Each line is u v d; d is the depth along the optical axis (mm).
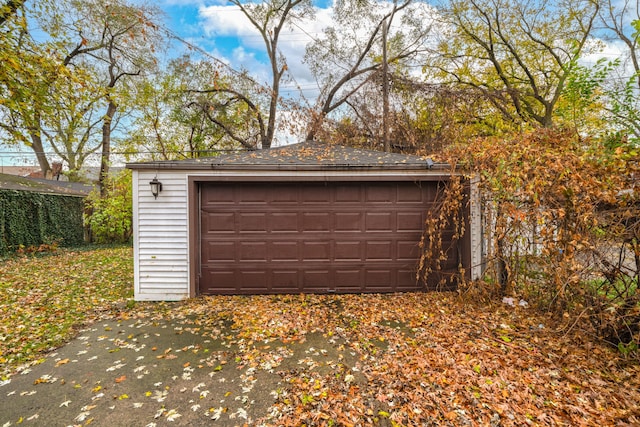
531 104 15312
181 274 6070
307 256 6258
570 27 13258
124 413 2787
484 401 2809
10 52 6984
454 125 12820
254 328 4562
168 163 5914
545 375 3191
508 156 4746
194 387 3150
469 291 5504
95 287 6926
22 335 4398
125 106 16406
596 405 2750
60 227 13922
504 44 14602
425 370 3326
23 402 2945
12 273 8297
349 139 14508
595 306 3799
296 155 6945
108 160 16297
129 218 14586
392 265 6289
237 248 6207
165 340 4227
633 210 3541
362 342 4055
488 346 3846
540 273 4949
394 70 15727
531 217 4465
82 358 3764
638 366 3330
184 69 16578
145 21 13453
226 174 6020
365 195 6246
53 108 8484
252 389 3100
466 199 6000
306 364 3533
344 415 2688
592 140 4539
